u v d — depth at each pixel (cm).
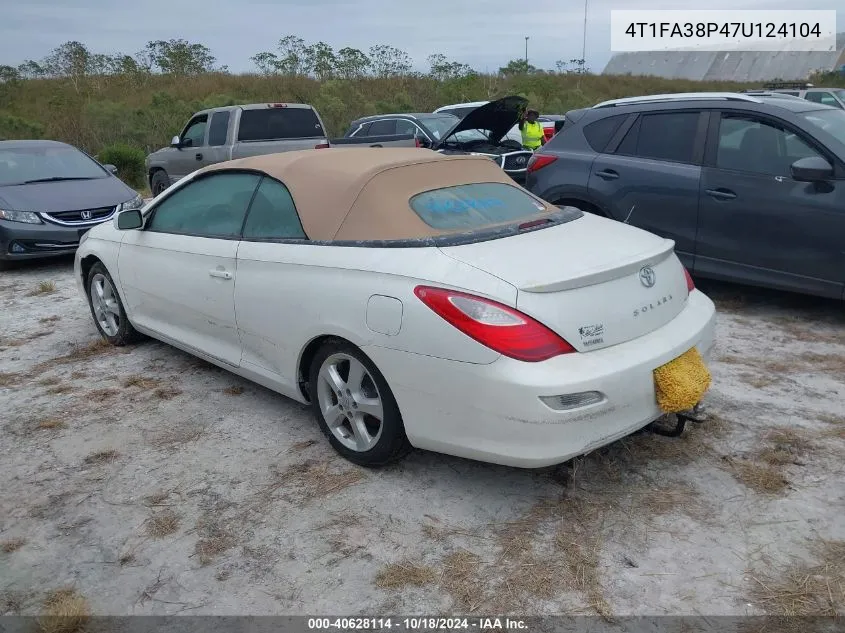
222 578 290
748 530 307
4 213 838
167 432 414
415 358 312
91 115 2112
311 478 359
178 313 470
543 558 294
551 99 2905
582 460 363
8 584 291
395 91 2969
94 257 564
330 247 356
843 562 285
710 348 361
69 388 484
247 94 2756
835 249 532
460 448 313
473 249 326
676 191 607
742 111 584
